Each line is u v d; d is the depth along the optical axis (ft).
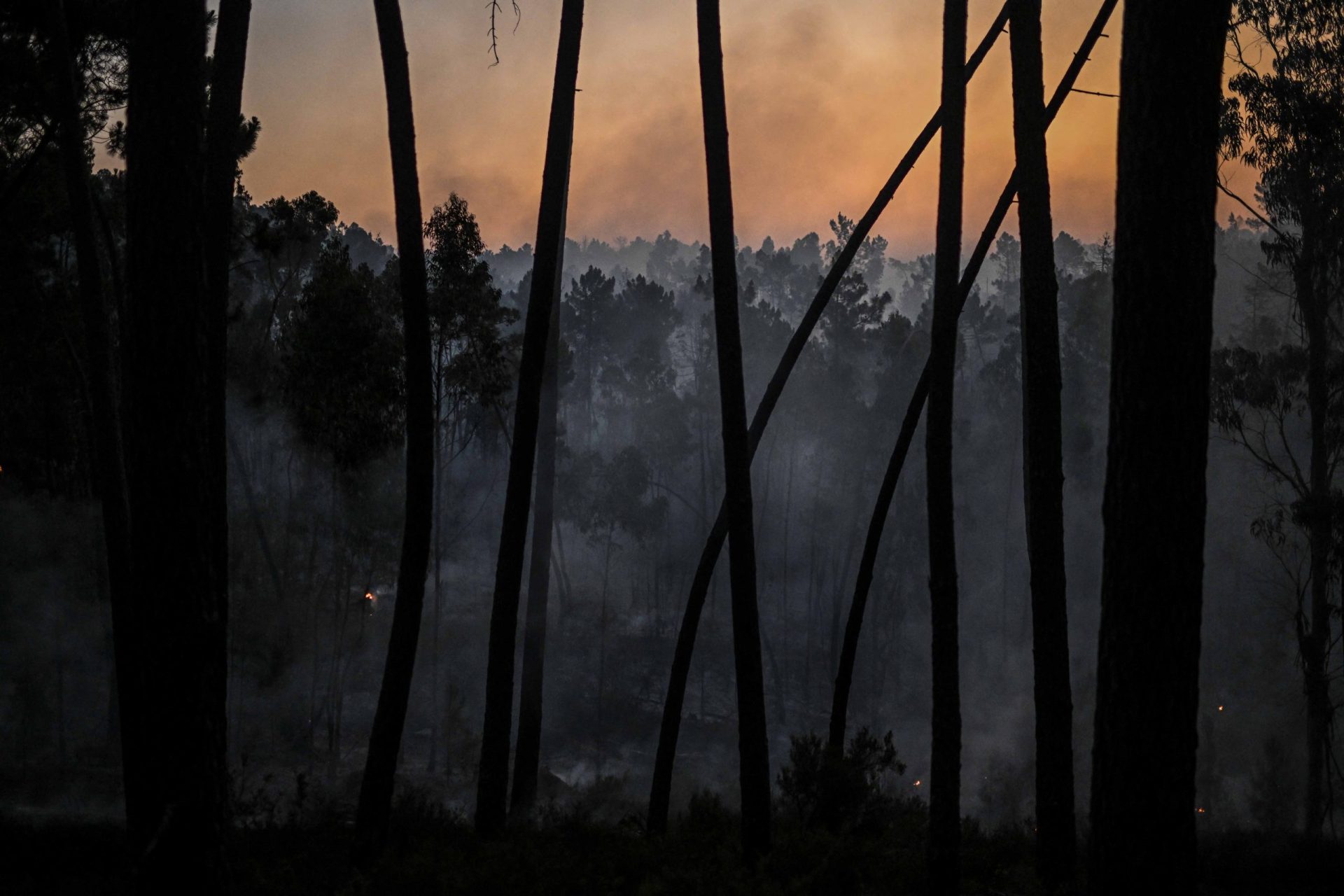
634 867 25.99
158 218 19.15
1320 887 32.94
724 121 27.53
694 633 35.70
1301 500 88.53
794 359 37.27
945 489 24.73
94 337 36.73
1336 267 87.25
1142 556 16.96
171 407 19.20
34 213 73.05
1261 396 90.22
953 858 24.08
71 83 37.96
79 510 101.60
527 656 37.96
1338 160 81.10
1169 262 16.97
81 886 28.32
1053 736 27.94
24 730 91.81
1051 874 27.55
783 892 23.95
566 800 57.31
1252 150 83.71
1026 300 28.86
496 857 25.86
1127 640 17.03
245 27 26.78
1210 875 34.45
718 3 27.81
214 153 25.96
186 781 19.22
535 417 31.19
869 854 27.45
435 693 107.14
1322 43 78.84
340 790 78.79
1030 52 28.91
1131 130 17.35
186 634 19.26
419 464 27.89
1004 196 36.81
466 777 95.04
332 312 98.02
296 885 26.73
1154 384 16.98
